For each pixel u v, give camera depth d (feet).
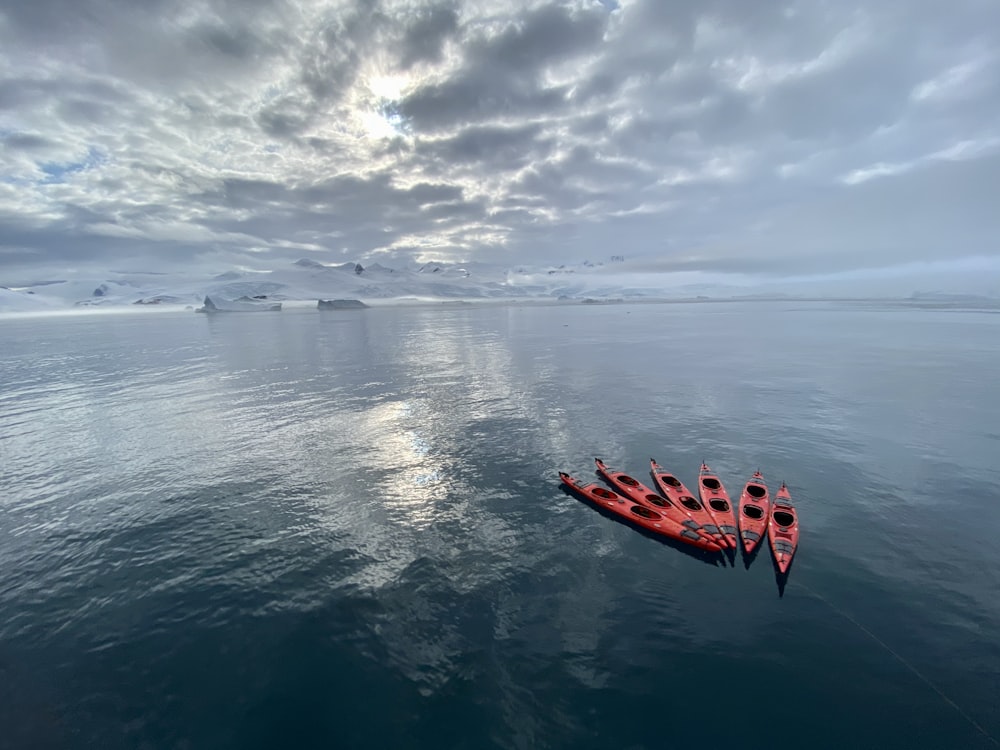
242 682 33.71
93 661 35.76
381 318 434.30
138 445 79.15
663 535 49.93
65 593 43.16
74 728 30.71
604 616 38.68
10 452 76.54
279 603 41.22
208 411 98.99
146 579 44.78
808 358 158.40
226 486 63.41
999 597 39.47
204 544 50.11
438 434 82.17
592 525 52.34
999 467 64.54
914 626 36.58
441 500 58.54
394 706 31.50
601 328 294.25
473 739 29.17
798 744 28.14
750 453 70.69
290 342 225.76
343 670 34.32
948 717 29.48
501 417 91.76
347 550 48.60
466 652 35.55
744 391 110.11
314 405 102.99
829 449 71.77
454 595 41.65
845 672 32.78
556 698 31.55
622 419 89.15
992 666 32.89
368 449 75.77
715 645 35.32
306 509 57.00
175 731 30.40
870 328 265.13
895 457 68.54
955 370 132.57
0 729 30.66
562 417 91.09
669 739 28.68
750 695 31.27
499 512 55.52
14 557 48.49
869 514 52.80
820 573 43.09
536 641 36.35
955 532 49.06
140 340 245.04
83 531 53.06
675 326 304.30
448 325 333.21
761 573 43.55
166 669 34.94
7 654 36.47
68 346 221.05
